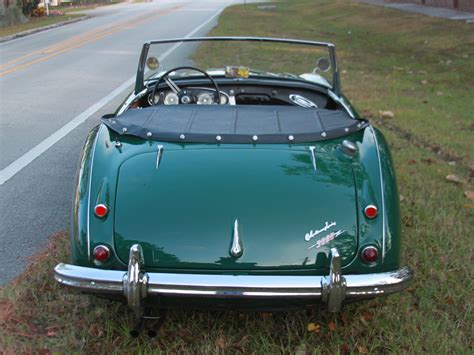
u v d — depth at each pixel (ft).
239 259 8.88
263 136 10.82
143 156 10.33
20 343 9.78
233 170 9.91
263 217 9.14
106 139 11.19
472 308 11.01
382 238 9.27
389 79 37.42
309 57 43.21
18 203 16.43
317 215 9.24
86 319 10.50
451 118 26.76
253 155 10.36
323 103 15.70
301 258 8.95
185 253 8.91
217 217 9.14
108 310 10.77
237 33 68.23
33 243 13.91
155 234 9.04
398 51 50.80
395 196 9.96
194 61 43.29
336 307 8.89
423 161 19.90
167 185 9.60
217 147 10.60
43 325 10.36
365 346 9.93
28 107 29.43
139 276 8.72
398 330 10.33
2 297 11.25
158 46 55.16
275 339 10.16
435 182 17.83
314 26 78.89
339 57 48.34
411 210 15.52
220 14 106.83
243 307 9.17
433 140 22.76
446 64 42.65
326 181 9.77
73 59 49.26
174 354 9.62
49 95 32.73
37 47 60.08
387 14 80.48
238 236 8.93
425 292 11.57
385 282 9.01
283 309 9.23
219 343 9.91
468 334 10.30
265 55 45.14
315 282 8.75
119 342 9.90
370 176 10.02
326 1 122.42
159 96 15.31
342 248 9.09
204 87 15.48
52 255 12.92
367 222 9.30
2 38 69.51
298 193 9.51
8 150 21.67
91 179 9.93
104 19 105.29
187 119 11.73
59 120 26.55
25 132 24.34
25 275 12.09
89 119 26.71
